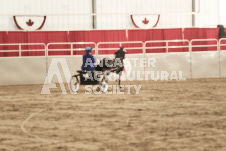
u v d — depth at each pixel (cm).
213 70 2184
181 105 1263
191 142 814
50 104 1340
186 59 2153
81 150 770
